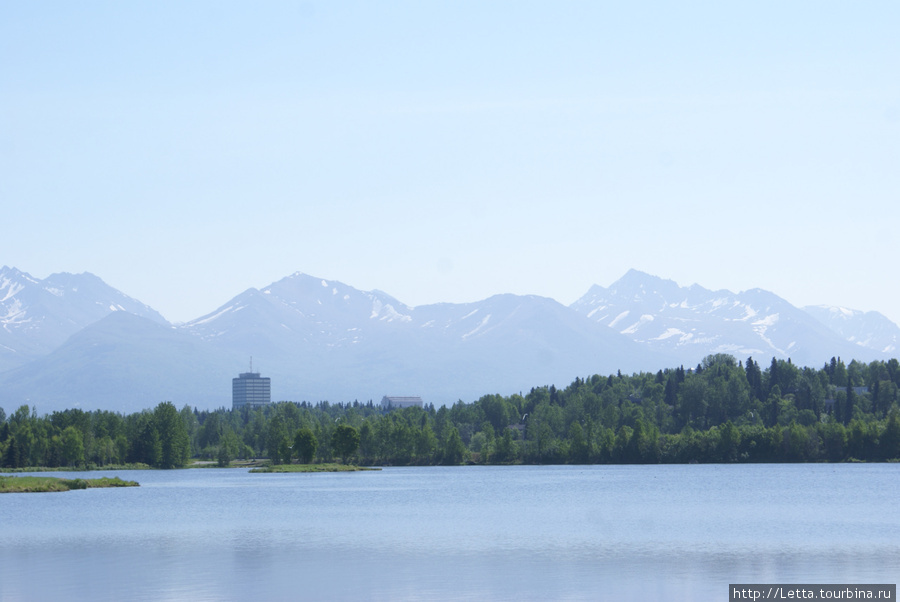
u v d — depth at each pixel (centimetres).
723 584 7550
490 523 12750
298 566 8619
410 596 7088
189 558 9212
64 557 9344
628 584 7569
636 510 14688
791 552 9388
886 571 8138
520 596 7069
